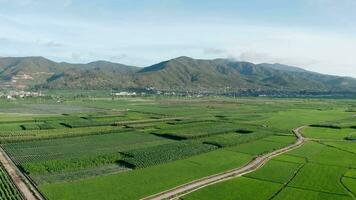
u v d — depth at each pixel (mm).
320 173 130125
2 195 101188
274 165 141125
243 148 172250
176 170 130125
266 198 103062
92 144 174750
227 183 116500
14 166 132625
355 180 122250
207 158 149875
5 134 189250
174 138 195000
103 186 110000
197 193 106062
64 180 115688
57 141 180500
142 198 100438
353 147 178500
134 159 142750
